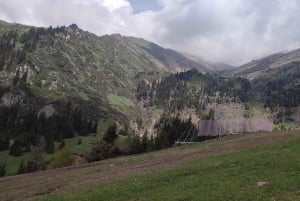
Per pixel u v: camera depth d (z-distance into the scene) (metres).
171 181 43.75
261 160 45.81
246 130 115.50
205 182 40.16
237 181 38.31
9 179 73.06
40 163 174.00
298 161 42.19
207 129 120.81
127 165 68.81
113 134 156.12
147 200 37.41
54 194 49.50
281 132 88.62
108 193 42.66
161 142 155.62
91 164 81.19
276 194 32.97
